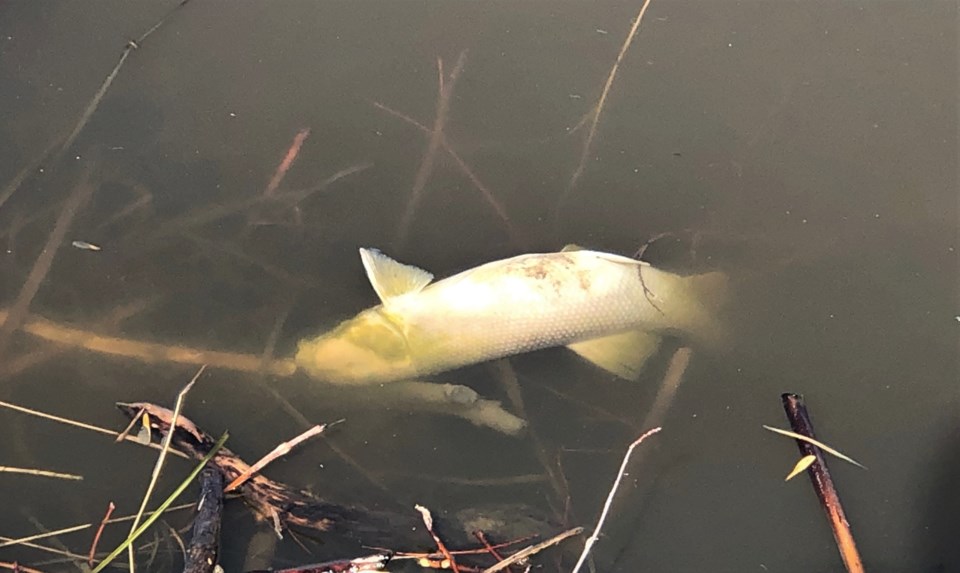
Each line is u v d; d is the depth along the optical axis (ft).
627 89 4.19
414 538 3.43
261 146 4.07
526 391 3.72
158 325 3.76
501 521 3.48
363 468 3.58
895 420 3.59
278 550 3.40
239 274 3.85
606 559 3.43
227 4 4.37
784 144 4.07
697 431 3.62
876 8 4.38
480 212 3.93
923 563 3.38
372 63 4.26
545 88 4.19
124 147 4.05
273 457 3.42
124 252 3.88
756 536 3.46
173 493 3.45
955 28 4.35
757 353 3.70
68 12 4.29
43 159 4.01
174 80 4.19
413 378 3.74
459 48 4.30
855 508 3.46
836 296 3.77
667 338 3.72
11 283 3.80
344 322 3.75
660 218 3.91
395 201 3.96
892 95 4.18
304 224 3.93
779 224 3.90
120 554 3.37
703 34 4.34
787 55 4.29
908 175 4.00
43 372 3.67
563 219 3.91
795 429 3.46
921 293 3.78
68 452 3.53
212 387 3.68
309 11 4.39
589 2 4.38
